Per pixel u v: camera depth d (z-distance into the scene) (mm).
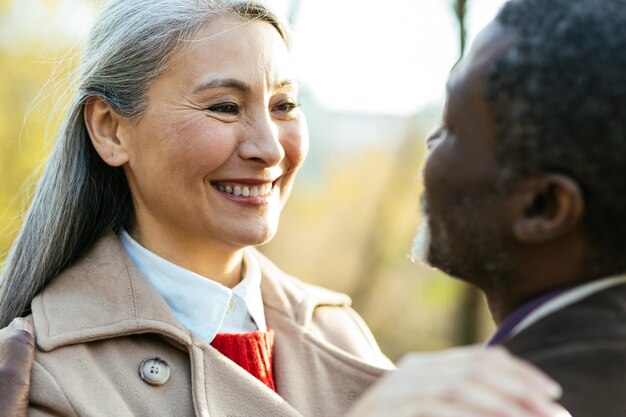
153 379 1754
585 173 974
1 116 6602
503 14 1062
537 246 1030
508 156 1020
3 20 6719
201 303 1901
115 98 1867
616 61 961
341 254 12859
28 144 6410
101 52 1894
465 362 869
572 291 1015
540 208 1022
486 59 1044
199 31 1817
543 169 1001
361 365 1988
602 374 941
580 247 1010
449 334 10844
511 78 1006
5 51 6750
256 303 1993
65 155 1944
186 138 1808
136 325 1780
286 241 12906
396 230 10359
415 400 848
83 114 1936
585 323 974
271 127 1857
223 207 1859
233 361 1878
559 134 979
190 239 1905
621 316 981
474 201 1064
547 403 832
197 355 1784
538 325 993
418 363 899
